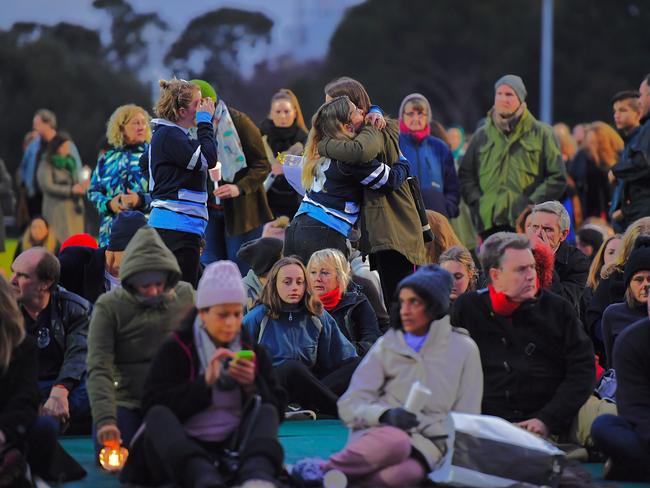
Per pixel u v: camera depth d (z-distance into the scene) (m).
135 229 22.16
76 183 46.28
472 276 23.00
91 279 22.38
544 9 150.00
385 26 189.12
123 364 17.69
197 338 15.59
